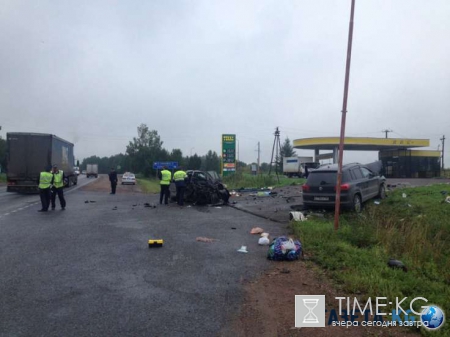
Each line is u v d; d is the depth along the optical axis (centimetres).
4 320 438
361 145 4728
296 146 5059
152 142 8119
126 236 955
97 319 443
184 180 1734
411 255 744
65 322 434
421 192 1530
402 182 2703
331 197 1233
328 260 684
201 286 564
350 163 1391
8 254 755
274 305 491
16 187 2253
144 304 491
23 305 485
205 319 446
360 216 1161
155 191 3123
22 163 2262
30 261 701
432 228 972
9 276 608
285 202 1741
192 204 1777
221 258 733
